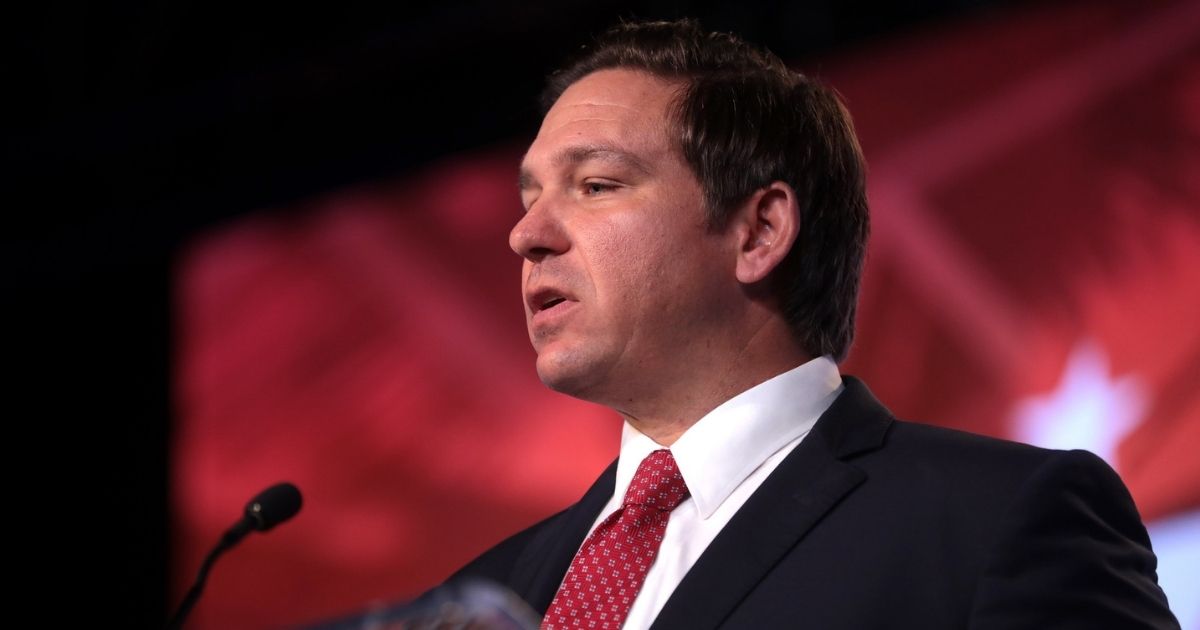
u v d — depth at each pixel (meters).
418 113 12.82
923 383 9.55
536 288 4.01
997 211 9.53
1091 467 3.50
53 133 13.41
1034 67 9.61
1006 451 3.60
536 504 11.12
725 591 3.46
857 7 10.68
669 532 3.84
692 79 4.27
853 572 3.41
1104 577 3.30
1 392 15.09
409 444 11.88
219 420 12.96
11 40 12.63
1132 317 8.85
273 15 12.33
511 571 4.34
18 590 14.70
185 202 13.74
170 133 13.44
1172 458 8.53
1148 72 9.10
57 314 14.84
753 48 4.45
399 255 12.49
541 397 11.34
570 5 11.56
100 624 14.48
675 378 4.02
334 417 12.36
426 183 12.55
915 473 3.63
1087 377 8.94
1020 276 9.35
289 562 12.17
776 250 4.09
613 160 4.04
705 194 4.07
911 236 9.86
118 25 12.58
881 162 10.14
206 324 13.34
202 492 12.84
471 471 11.50
